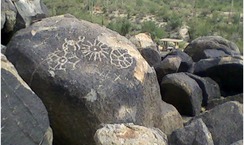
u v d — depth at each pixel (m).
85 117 4.61
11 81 3.92
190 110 6.74
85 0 31.05
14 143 3.91
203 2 38.78
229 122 4.97
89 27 5.32
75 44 5.04
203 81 7.22
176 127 5.61
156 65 7.41
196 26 28.08
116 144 3.78
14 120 3.90
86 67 4.82
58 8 26.34
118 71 4.87
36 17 6.54
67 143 4.82
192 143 4.48
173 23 29.78
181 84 6.68
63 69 4.75
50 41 5.02
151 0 40.16
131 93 4.79
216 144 4.82
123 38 5.42
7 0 6.16
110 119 4.60
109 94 4.66
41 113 4.12
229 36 24.86
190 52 9.43
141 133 3.92
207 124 4.98
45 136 4.15
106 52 5.03
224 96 7.57
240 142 4.34
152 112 5.10
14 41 5.07
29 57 4.86
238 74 7.45
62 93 4.65
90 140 4.63
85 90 4.62
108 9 33.97
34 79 4.75
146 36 9.02
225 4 37.78
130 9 35.25
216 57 8.02
